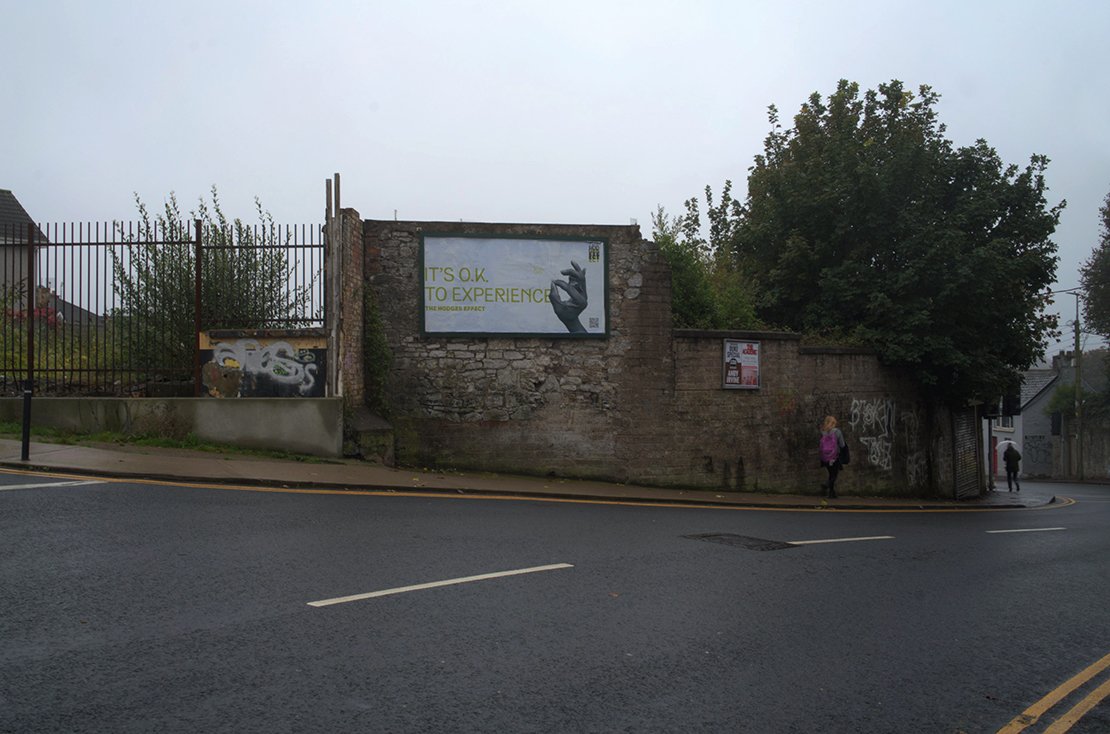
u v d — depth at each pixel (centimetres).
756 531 1118
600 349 1656
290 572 692
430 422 1584
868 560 933
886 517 1520
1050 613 732
